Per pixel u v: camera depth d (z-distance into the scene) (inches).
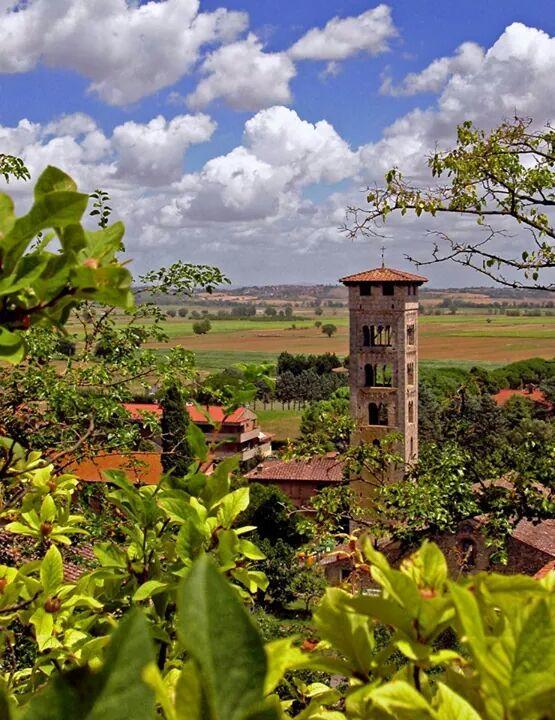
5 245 62.9
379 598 65.2
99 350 590.2
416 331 2305.6
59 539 152.6
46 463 163.0
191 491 134.6
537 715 50.6
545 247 502.3
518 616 53.0
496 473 743.1
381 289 2229.3
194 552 121.3
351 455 902.4
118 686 40.9
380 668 73.2
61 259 65.3
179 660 123.3
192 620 41.6
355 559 126.2
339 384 5201.8
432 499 749.9
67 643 124.3
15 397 470.6
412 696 56.7
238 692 41.1
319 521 839.1
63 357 536.7
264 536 1790.1
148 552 137.4
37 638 122.3
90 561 301.1
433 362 6653.5
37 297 67.3
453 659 62.9
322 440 941.2
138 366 584.1
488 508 743.7
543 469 721.0
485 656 51.9
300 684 110.7
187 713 42.0
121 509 147.1
